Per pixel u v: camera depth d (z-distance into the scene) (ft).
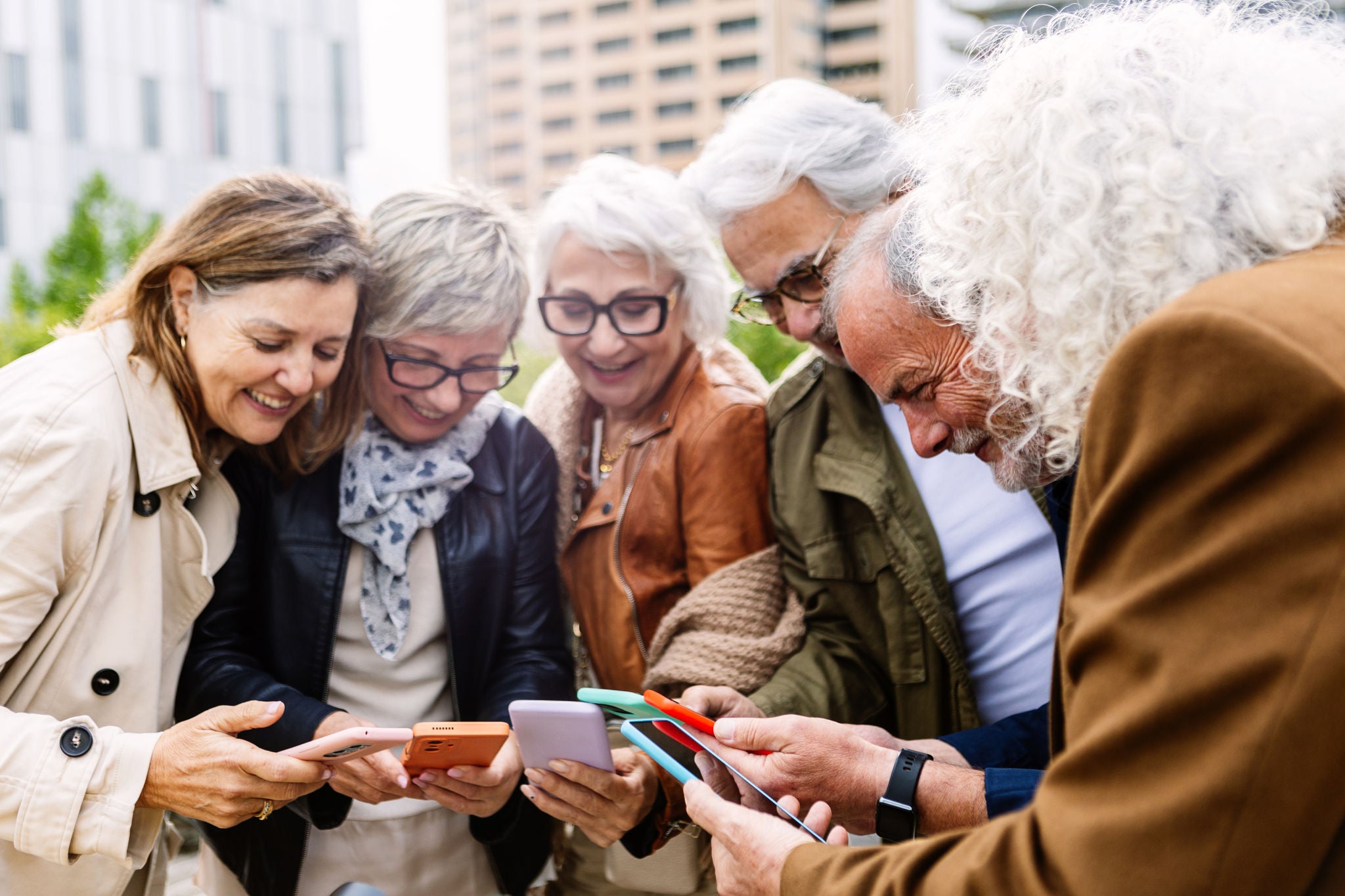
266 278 4.74
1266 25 3.07
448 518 5.71
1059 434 3.03
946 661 5.63
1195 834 2.09
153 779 4.41
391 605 5.52
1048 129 2.87
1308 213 2.56
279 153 136.46
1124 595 2.28
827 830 3.89
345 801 5.34
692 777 3.76
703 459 5.95
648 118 239.30
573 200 6.00
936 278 3.33
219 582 5.43
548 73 247.09
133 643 4.73
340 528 5.52
